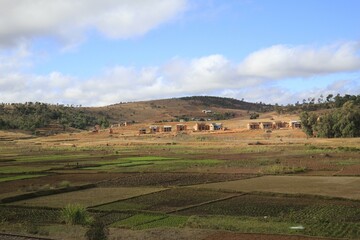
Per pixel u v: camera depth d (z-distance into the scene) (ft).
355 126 502.38
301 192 136.46
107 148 440.45
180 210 114.11
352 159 254.88
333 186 150.30
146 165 247.70
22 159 305.32
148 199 132.77
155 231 86.99
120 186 165.89
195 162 260.01
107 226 95.71
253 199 128.67
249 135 588.50
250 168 219.20
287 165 225.97
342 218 98.78
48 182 179.32
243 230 86.43
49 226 93.20
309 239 78.59
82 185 163.53
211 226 90.74
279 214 106.22
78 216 97.86
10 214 113.29
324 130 517.55
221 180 175.73
